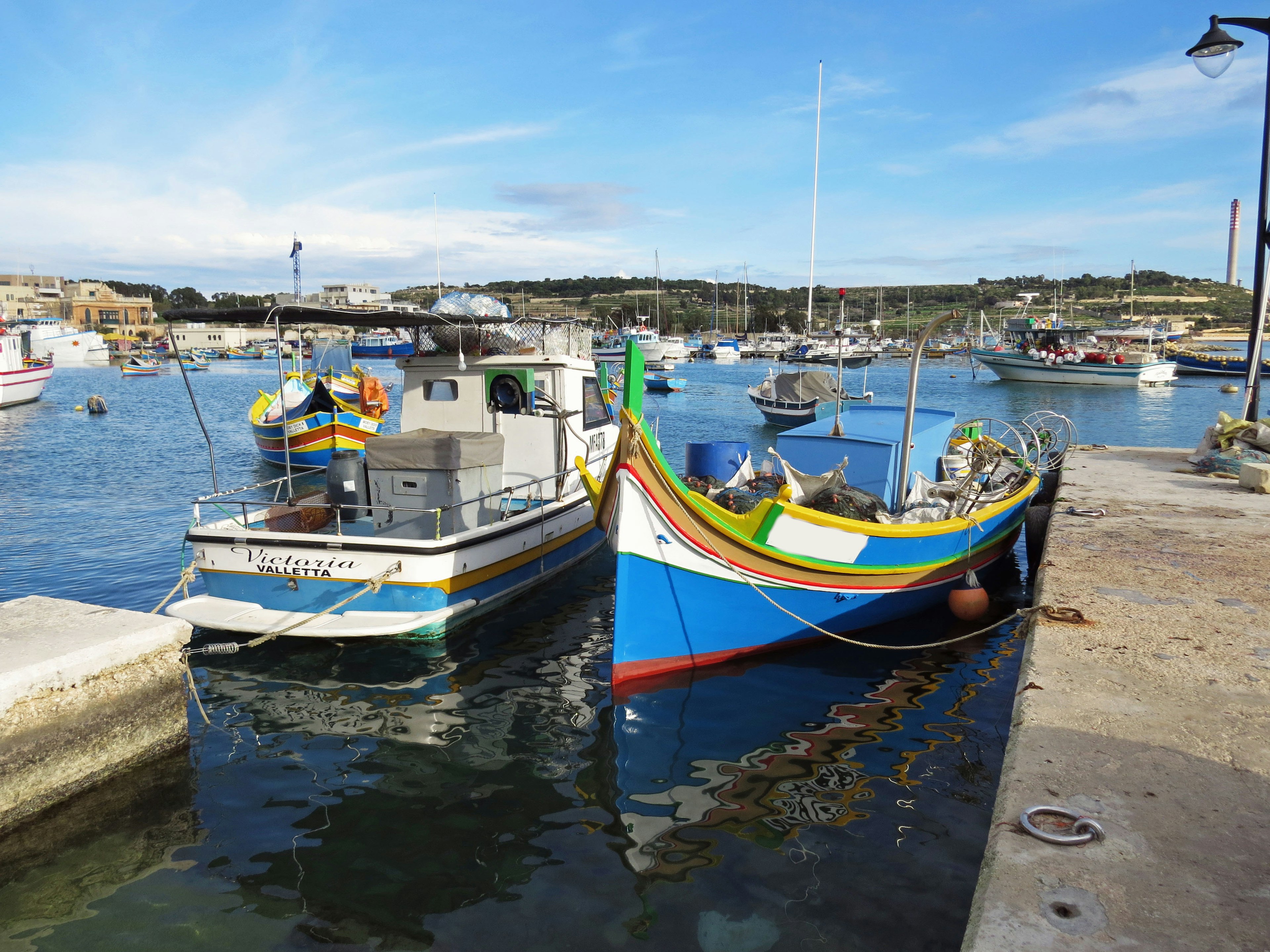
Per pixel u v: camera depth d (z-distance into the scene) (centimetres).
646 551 681
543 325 1114
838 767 579
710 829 502
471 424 1109
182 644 592
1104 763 323
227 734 634
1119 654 440
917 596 879
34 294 12638
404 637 834
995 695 706
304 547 824
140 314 12862
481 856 476
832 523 755
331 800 539
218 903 434
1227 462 1062
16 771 493
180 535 1316
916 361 862
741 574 729
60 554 1188
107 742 544
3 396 3922
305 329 2406
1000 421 1216
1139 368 5047
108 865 466
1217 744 338
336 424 1912
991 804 529
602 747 611
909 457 890
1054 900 243
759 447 2691
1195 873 255
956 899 430
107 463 2167
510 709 680
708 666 755
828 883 445
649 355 7188
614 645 694
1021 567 1158
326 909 429
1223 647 450
